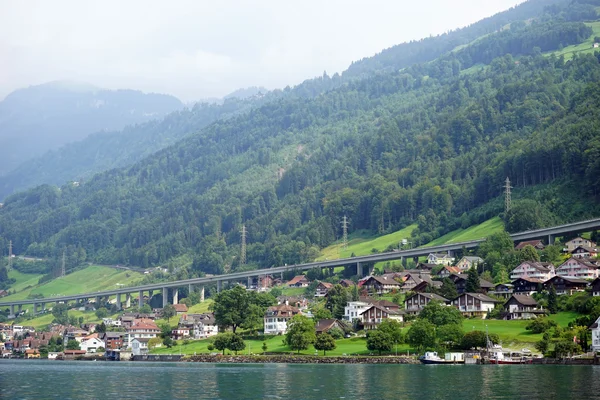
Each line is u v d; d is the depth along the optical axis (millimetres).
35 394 156375
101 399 147375
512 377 176625
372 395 148125
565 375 180375
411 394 148875
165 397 149875
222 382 177375
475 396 144625
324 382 172500
